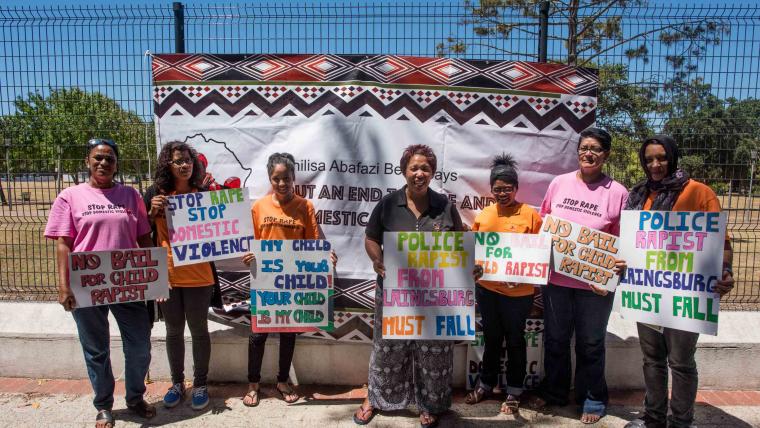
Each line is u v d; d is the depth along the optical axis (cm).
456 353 439
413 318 355
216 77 436
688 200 330
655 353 347
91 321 350
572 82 434
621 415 390
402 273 354
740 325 443
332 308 392
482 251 378
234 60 435
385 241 353
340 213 435
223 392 426
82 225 344
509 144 435
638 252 342
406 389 385
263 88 434
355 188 433
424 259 353
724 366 434
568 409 399
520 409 400
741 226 488
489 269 378
